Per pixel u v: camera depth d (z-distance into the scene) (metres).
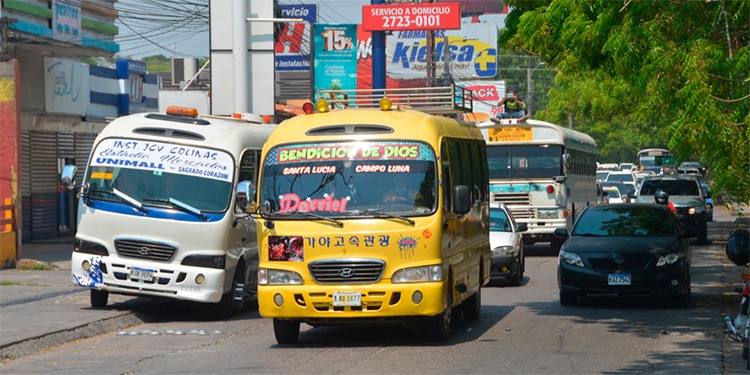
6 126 24.25
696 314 16.05
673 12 12.55
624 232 17.61
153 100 40.72
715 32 12.66
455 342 13.21
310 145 13.15
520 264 21.75
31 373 11.25
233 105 28.80
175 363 11.77
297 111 43.59
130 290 16.02
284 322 13.14
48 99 31.53
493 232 21.69
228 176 16.38
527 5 16.66
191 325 15.80
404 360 11.71
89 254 16.16
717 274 23.09
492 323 15.25
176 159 16.38
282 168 13.10
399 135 13.07
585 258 16.86
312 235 12.67
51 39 29.16
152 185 16.25
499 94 65.25
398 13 41.72
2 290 19.33
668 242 17.00
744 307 13.28
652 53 12.13
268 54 28.80
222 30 28.86
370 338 13.83
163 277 15.95
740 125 12.00
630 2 12.48
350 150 13.05
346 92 19.28
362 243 12.57
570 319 15.59
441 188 12.88
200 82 53.50
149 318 16.58
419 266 12.56
